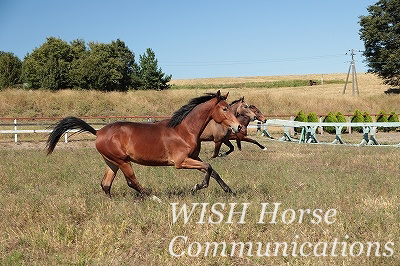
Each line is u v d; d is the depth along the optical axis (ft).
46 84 152.56
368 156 48.47
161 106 119.85
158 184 30.81
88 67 158.92
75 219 22.62
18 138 80.84
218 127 43.32
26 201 25.35
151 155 25.80
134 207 23.54
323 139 81.76
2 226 21.52
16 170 38.27
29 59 170.09
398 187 29.37
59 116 107.04
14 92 115.44
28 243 19.42
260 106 128.57
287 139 76.33
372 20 199.93
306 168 38.83
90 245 18.71
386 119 102.47
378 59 198.29
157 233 20.22
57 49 172.55
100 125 92.12
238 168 37.88
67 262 16.96
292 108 128.77
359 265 16.47
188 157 25.81
